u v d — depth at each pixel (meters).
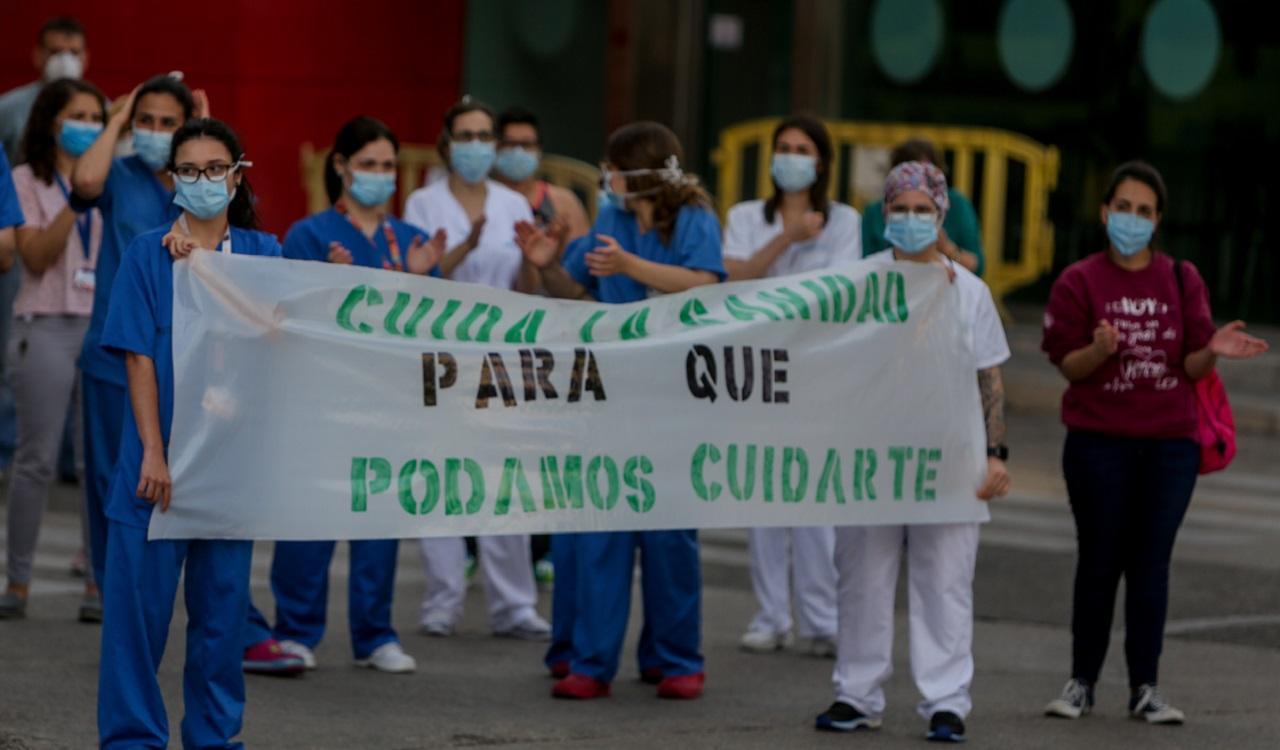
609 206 14.75
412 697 14.22
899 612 18.53
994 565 21.02
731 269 16.25
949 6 40.50
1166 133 39.06
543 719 13.62
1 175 14.88
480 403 12.25
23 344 16.16
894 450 13.59
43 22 36.91
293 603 14.97
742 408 13.28
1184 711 14.54
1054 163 35.12
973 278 13.91
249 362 11.22
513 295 12.45
